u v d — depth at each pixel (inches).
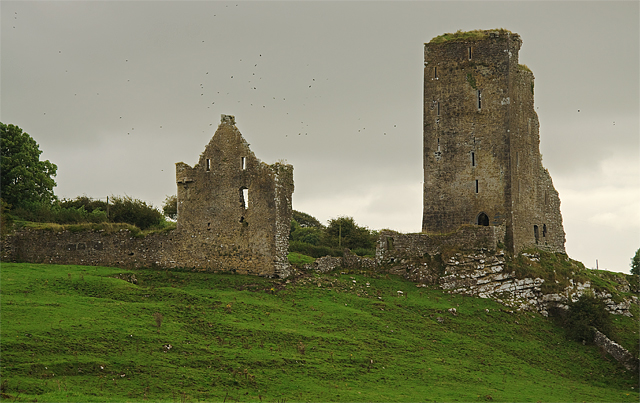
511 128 2714.1
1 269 2268.7
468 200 2726.4
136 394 1547.7
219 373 1700.3
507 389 1854.1
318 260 2549.2
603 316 2389.3
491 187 2699.3
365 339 2022.6
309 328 2038.6
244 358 1785.2
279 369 1764.3
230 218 2474.2
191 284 2322.8
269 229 2416.3
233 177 2485.2
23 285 2095.2
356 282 2471.7
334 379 1760.6
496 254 2524.6
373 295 2384.4
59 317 1855.3
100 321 1863.9
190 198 2527.1
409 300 2368.4
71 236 2529.5
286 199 2470.5
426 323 2219.5
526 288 2497.5
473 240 2559.1
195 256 2493.8
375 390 1727.4
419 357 1982.0
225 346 1851.6
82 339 1740.9
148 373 1651.1
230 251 2460.6
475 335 2212.1
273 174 2427.4
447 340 2137.1
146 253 2517.2
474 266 2502.5
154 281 2331.4
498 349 2156.7
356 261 2655.0
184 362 1727.4
